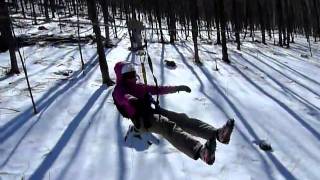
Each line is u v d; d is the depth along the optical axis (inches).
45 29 1055.0
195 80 635.5
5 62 670.5
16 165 341.1
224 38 829.2
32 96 464.8
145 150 376.5
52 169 336.8
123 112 218.7
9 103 464.8
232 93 581.9
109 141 387.9
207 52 944.3
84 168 340.2
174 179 332.8
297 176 364.5
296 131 466.6
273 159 389.4
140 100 212.4
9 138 383.9
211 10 1752.0
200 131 200.4
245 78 697.6
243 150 399.2
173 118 211.2
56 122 423.5
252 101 555.2
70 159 353.1
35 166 340.2
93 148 373.4
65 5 1958.7
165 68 691.4
